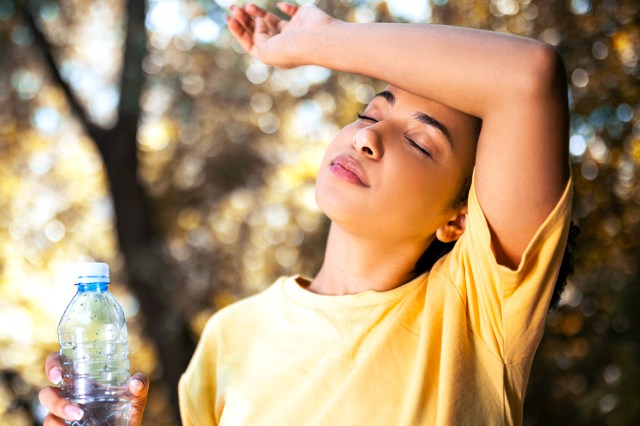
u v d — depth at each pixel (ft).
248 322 6.86
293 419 6.05
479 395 5.74
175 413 30.50
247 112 29.68
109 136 31.17
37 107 32.07
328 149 6.44
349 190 6.18
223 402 6.63
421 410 5.74
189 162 31.45
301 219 29.78
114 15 31.83
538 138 5.51
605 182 21.15
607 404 20.86
